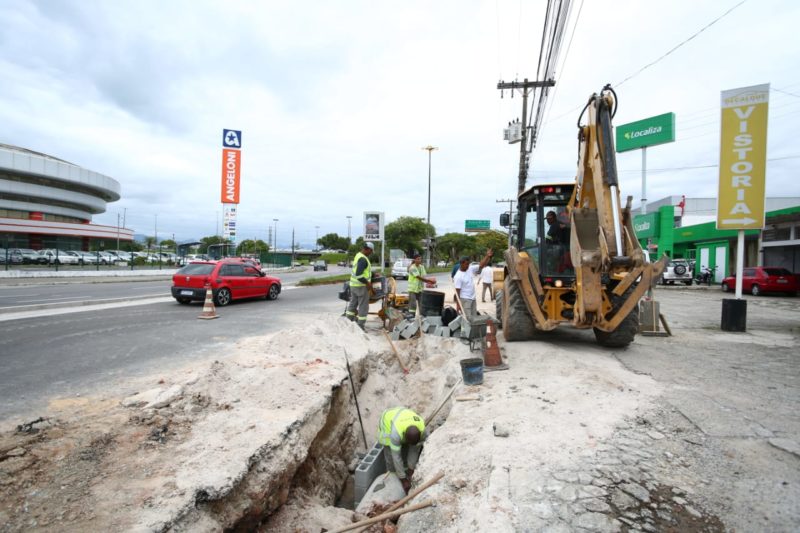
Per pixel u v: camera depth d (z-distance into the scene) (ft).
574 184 25.32
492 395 18.04
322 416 16.89
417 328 31.65
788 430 13.75
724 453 12.38
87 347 25.34
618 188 20.68
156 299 51.34
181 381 18.76
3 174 161.38
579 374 19.69
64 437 12.98
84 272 93.76
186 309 42.57
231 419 14.74
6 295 53.83
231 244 108.27
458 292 32.58
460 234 217.36
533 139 63.67
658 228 89.25
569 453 12.48
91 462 11.81
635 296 22.54
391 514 11.75
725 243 88.02
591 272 21.24
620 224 20.92
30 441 12.67
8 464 11.38
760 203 32.12
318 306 47.29
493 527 9.56
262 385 17.40
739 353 24.58
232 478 11.30
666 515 9.77
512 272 24.91
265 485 12.43
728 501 10.20
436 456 13.76
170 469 11.59
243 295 49.14
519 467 11.84
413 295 39.34
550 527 9.47
